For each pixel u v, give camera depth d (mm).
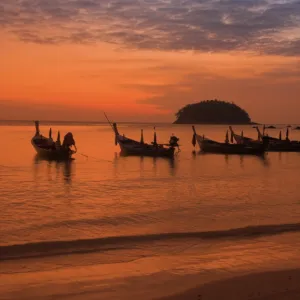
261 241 11086
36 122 42938
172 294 7355
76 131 110812
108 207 15883
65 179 24156
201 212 14977
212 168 30859
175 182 23203
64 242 10930
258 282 7809
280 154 44969
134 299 7188
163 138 80438
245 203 16703
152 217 14180
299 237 11484
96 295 7395
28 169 28984
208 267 8914
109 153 42281
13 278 8305
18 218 13906
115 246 10664
